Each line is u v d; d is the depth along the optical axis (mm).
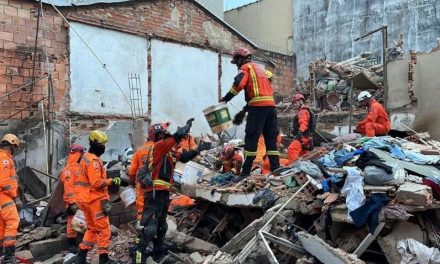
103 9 12750
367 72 14453
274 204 5984
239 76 6586
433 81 10172
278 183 6438
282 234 5629
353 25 19078
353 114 14273
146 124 13680
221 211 7359
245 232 5648
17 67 10977
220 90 16250
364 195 5199
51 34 11594
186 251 6680
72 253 6980
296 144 8031
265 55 18766
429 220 5309
